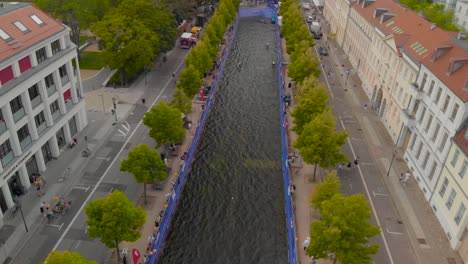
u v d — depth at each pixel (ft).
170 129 168.25
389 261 134.10
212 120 224.74
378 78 237.66
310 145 161.17
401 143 199.31
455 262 135.23
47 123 168.04
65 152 182.19
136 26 243.81
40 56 160.97
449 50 170.91
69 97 187.73
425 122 172.14
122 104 229.66
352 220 107.45
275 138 210.38
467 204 132.87
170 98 239.71
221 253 140.56
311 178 174.19
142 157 141.59
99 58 262.88
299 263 131.03
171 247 141.79
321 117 164.14
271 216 157.89
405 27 224.53
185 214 156.76
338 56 331.98
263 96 258.16
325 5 448.24
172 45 290.35
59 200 149.79
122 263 127.54
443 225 148.46
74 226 141.90
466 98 140.26
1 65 135.33
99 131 200.95
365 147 199.93
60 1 262.67
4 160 142.41
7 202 144.56
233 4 406.82
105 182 164.76
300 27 303.89
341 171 179.93
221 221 154.30
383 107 227.40
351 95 258.78
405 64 197.36
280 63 298.56
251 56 329.93
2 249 130.41
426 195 164.66
